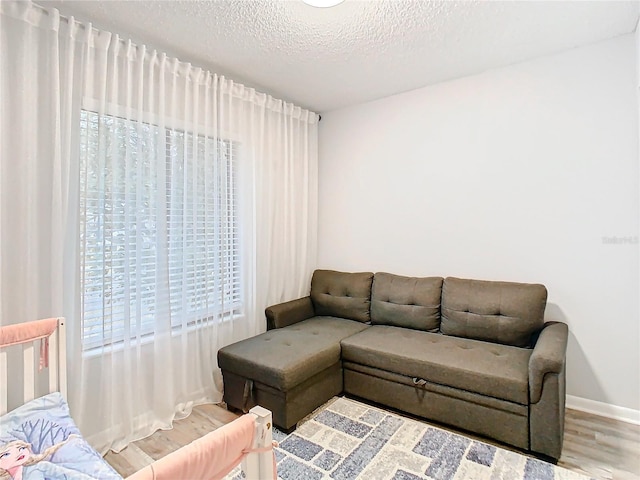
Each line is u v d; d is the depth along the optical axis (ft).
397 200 10.53
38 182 5.90
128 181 6.89
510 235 8.75
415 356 7.30
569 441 6.62
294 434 6.88
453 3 6.09
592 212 7.74
